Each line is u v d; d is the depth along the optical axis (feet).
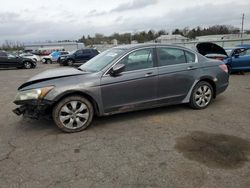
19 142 13.58
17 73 54.29
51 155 12.00
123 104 15.80
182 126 15.37
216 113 17.75
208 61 18.92
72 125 14.74
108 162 11.23
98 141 13.48
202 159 11.29
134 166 10.84
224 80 19.63
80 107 14.82
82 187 9.47
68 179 10.00
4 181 9.94
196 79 18.06
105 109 15.37
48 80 14.47
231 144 12.71
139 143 13.10
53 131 15.06
